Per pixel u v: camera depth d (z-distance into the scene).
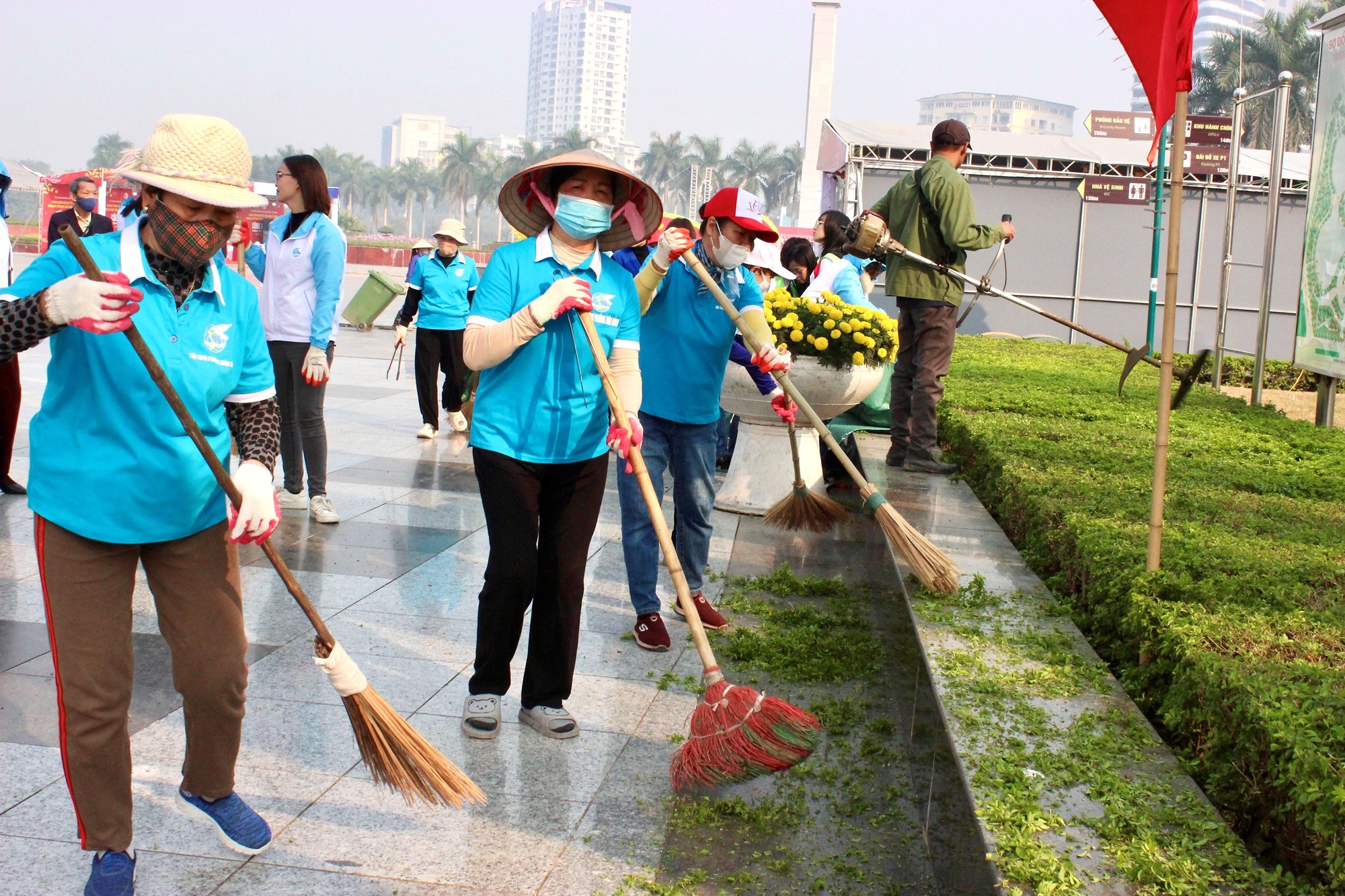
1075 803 2.44
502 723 3.93
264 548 2.76
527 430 3.67
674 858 3.11
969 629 3.54
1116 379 10.00
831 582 5.68
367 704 2.86
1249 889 2.10
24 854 2.92
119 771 2.68
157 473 2.62
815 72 50.06
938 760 2.94
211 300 2.73
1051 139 19.17
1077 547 4.04
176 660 2.79
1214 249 18.56
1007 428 6.49
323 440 6.55
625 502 4.76
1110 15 3.69
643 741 3.84
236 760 3.07
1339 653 2.83
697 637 3.49
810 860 3.15
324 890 2.86
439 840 3.12
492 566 3.71
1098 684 3.09
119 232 2.62
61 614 2.60
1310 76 43.19
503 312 3.68
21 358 13.52
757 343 4.61
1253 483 5.23
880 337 6.70
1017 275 18.75
